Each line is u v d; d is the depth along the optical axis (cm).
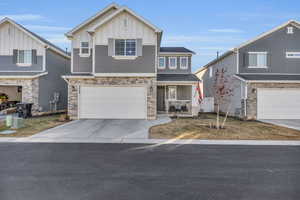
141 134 996
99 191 412
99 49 1492
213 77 2472
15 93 2188
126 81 1500
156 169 536
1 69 1789
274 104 1659
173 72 2155
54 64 1981
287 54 1802
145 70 1496
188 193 407
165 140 884
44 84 1819
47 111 1862
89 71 1675
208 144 824
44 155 655
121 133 1018
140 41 1495
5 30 1789
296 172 525
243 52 1820
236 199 386
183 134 1000
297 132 1072
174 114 1802
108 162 590
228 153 696
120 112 1505
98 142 844
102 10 1681
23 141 853
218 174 507
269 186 442
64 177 481
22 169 530
